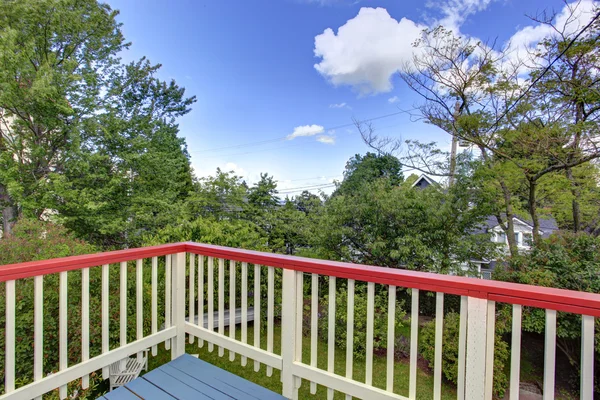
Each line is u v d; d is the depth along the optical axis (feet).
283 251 28.50
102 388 8.59
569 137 14.25
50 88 21.79
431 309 20.25
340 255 23.17
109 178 27.27
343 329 14.38
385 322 14.30
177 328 7.09
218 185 30.42
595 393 10.98
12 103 21.49
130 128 30.27
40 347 4.78
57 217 22.67
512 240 19.27
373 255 22.13
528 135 15.06
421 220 21.12
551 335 3.37
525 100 15.87
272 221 30.25
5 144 23.40
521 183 18.22
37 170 24.67
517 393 3.57
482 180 19.16
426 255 20.08
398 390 11.14
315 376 5.12
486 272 21.29
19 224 11.37
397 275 4.33
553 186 17.47
